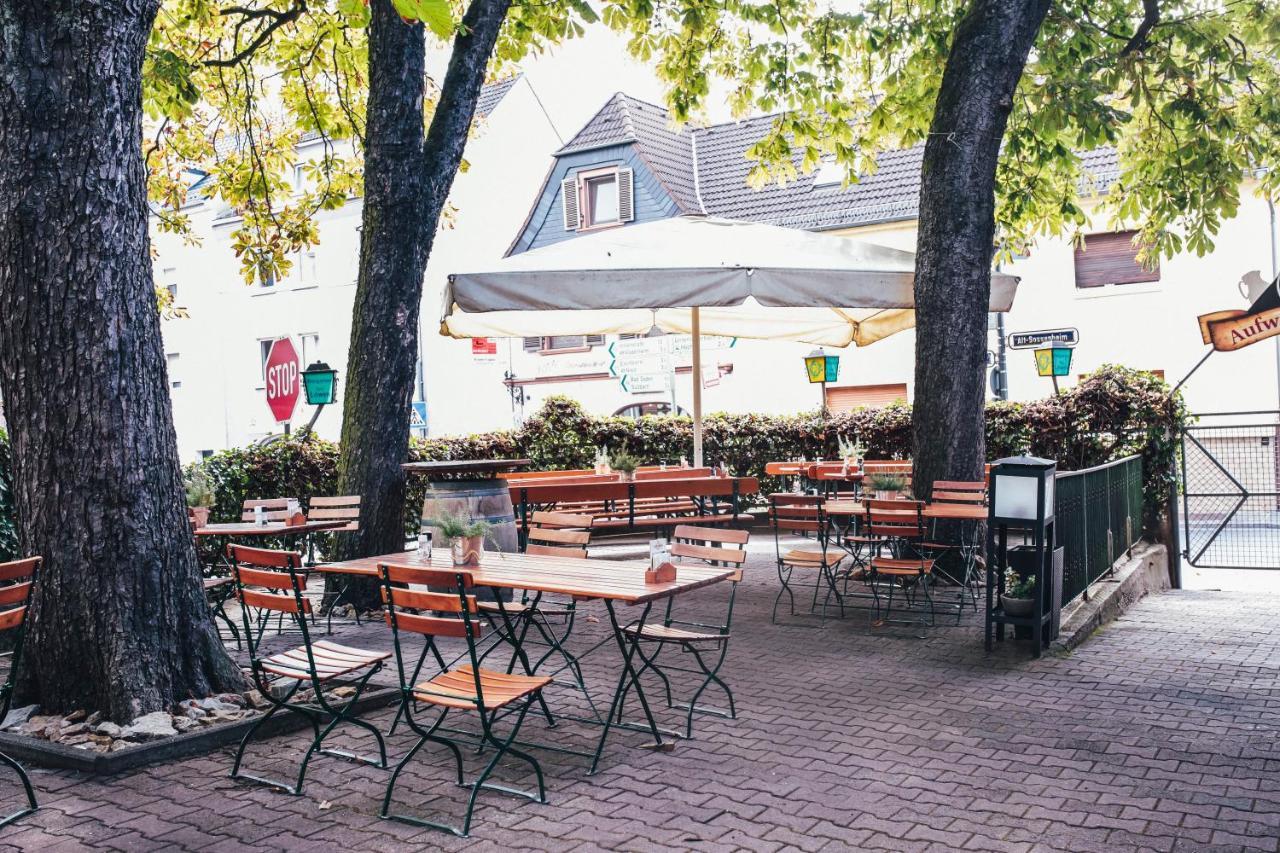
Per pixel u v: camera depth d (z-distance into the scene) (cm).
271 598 565
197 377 3631
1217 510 1431
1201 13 1295
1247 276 1342
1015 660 791
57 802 519
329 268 3266
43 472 617
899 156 2712
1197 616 994
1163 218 1422
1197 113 1303
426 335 3128
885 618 945
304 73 1459
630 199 2945
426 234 1044
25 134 607
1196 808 493
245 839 472
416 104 1026
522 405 3069
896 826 476
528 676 552
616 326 1320
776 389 2717
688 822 484
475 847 460
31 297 613
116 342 627
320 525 962
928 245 1052
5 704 523
